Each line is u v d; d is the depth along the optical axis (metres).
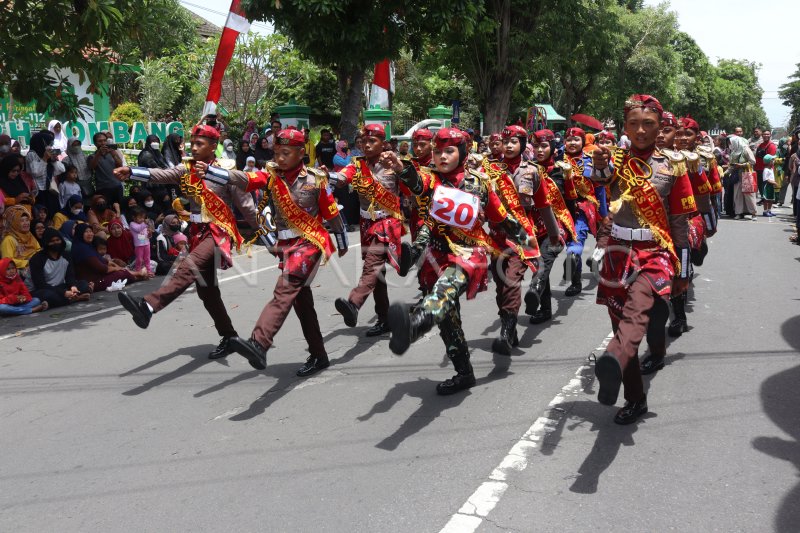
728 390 4.79
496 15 22.11
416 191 4.35
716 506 3.31
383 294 6.29
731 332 6.22
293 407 4.68
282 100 26.84
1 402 4.90
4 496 3.58
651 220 4.09
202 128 5.28
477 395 4.82
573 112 35.53
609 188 4.26
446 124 22.25
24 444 4.20
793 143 13.35
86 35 8.39
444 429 4.26
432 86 32.03
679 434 4.11
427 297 4.23
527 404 4.63
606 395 3.51
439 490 3.52
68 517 3.36
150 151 11.44
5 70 8.39
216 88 13.58
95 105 21.48
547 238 6.57
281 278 4.84
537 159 6.66
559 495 3.44
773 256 10.28
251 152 13.55
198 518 3.31
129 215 10.41
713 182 6.14
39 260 7.89
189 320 7.05
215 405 4.75
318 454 3.96
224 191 5.42
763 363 5.35
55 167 10.26
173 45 27.50
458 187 4.39
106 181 10.83
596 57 28.50
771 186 15.82
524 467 3.74
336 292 8.12
